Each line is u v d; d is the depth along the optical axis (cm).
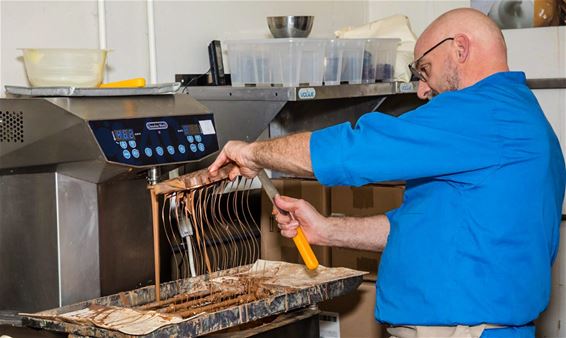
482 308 197
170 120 214
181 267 255
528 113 201
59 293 207
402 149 193
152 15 287
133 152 200
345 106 333
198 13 308
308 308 224
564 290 360
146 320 182
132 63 283
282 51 269
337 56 288
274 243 301
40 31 252
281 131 331
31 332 204
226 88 270
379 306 215
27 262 211
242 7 329
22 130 202
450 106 197
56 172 204
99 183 212
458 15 216
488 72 211
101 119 198
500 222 196
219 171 214
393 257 211
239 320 193
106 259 216
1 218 213
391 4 412
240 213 291
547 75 357
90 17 268
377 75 313
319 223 233
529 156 197
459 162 193
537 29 357
